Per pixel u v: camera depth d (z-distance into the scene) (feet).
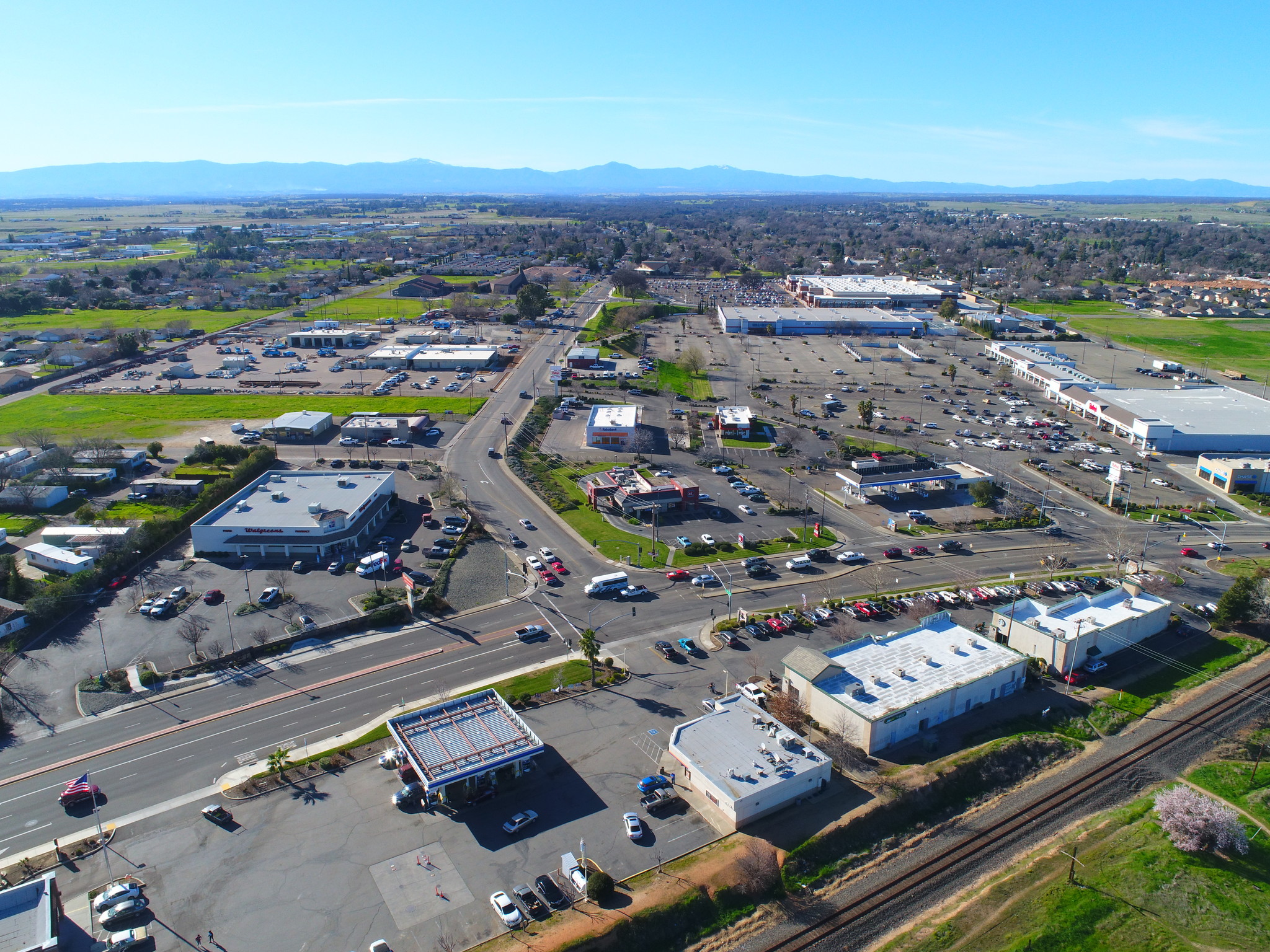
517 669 300.40
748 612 342.85
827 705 269.23
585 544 410.31
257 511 409.28
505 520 436.35
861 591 363.15
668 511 454.40
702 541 409.90
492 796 236.84
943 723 277.03
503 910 194.59
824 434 599.57
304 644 317.83
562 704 279.90
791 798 235.61
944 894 210.59
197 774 246.88
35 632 323.57
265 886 204.95
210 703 281.33
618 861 213.66
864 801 236.63
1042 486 502.38
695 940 196.13
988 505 463.83
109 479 483.92
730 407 654.94
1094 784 251.60
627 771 247.70
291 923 194.18
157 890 203.72
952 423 635.25
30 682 291.79
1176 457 559.79
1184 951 193.98
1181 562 398.42
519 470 508.94
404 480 491.31
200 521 396.16
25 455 492.54
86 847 217.36
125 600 349.82
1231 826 225.56
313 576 370.94
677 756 245.45
